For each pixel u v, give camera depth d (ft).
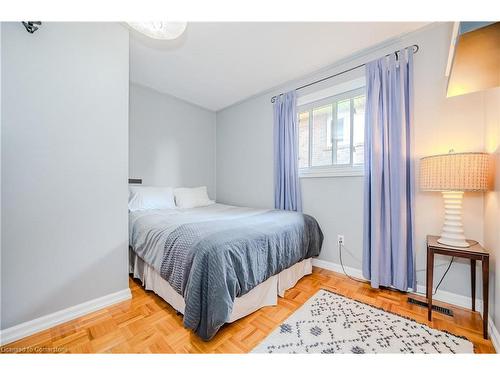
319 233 7.95
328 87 7.95
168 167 10.39
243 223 5.91
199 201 10.25
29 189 4.41
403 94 6.11
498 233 4.27
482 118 5.24
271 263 5.37
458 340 4.25
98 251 5.34
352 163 7.56
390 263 6.30
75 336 4.37
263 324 4.77
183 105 10.95
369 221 6.70
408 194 6.14
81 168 5.08
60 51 4.76
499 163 4.28
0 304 4.12
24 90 4.33
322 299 5.82
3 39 4.11
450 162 4.77
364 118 6.91
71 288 4.94
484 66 3.48
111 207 5.57
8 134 4.17
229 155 11.75
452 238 4.92
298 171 8.67
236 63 7.65
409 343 4.18
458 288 5.54
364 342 4.22
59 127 4.76
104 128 5.43
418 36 6.09
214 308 4.00
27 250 4.39
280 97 9.16
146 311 5.26
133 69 8.07
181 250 4.77
